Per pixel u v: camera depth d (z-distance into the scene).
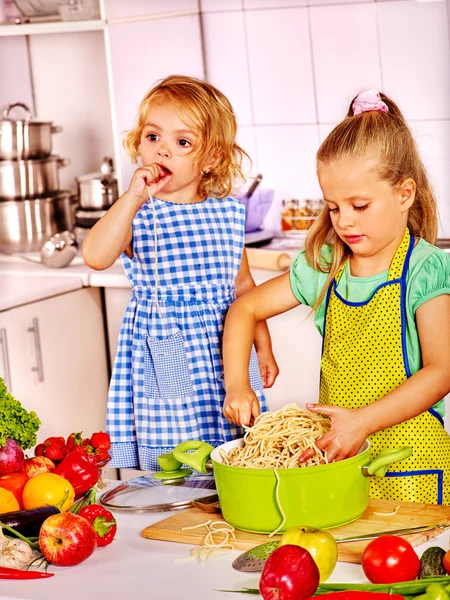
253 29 3.11
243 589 1.04
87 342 2.85
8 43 3.44
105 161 3.16
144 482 1.41
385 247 1.52
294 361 2.64
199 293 1.95
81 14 2.84
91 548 1.15
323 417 1.34
